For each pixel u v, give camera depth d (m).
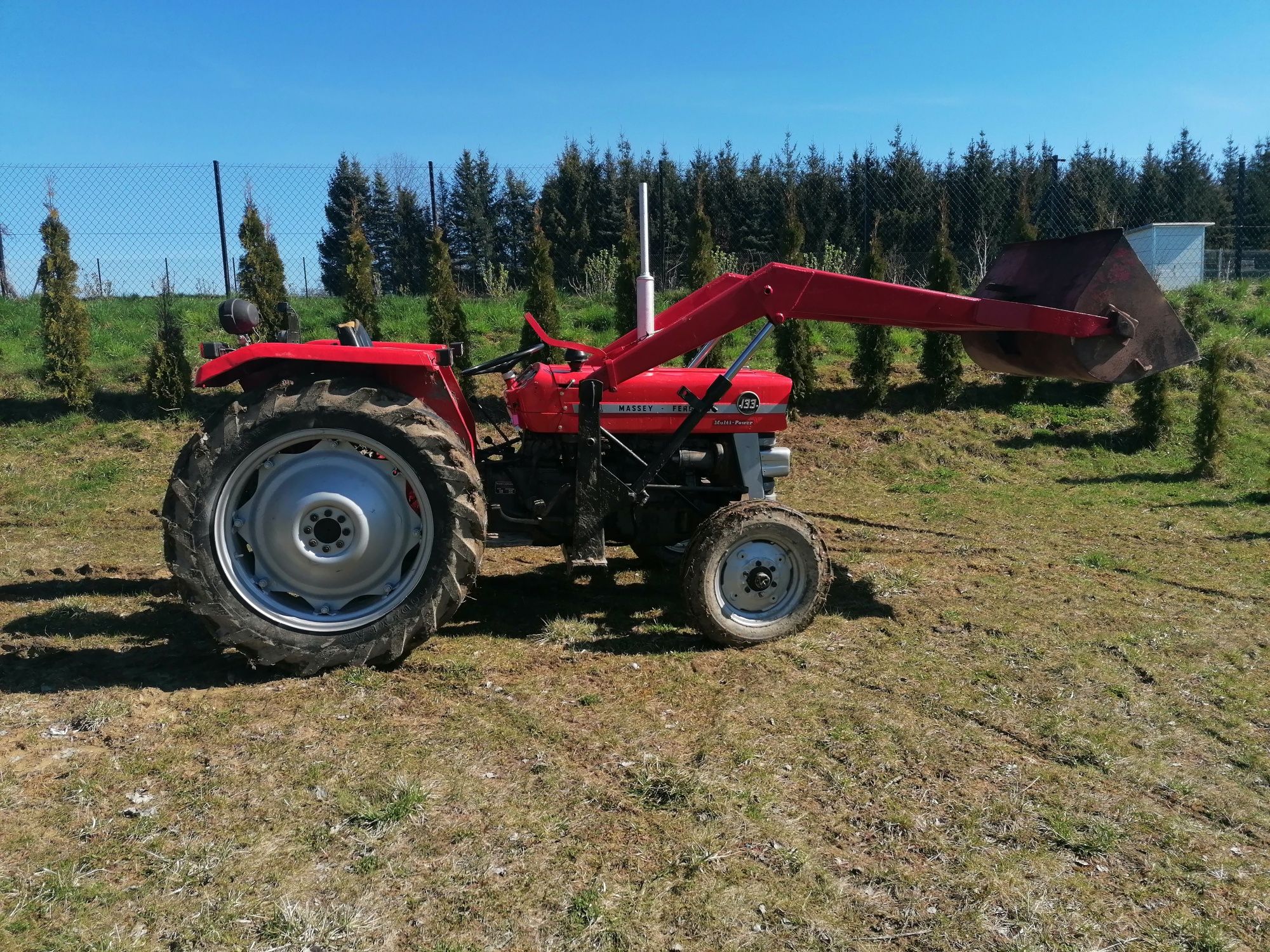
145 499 7.29
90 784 2.80
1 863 2.41
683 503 4.53
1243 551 5.78
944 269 9.86
